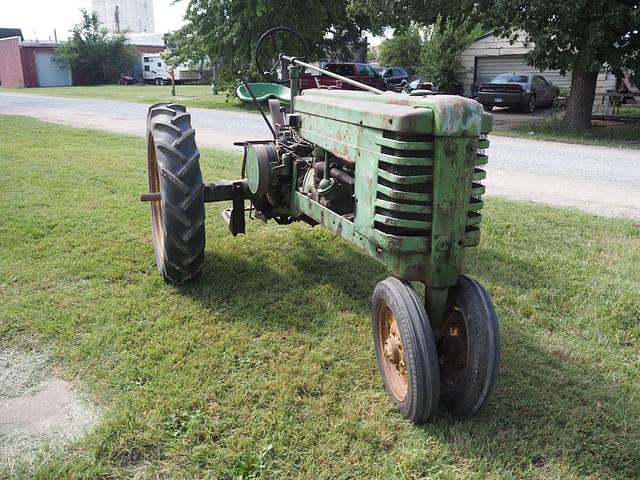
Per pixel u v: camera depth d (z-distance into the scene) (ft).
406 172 8.51
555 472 8.13
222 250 16.24
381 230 9.08
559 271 15.20
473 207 8.87
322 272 14.89
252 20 58.90
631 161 33.81
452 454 8.43
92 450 8.25
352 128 9.81
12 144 33.45
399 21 51.57
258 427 8.81
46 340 11.25
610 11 39.83
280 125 14.73
